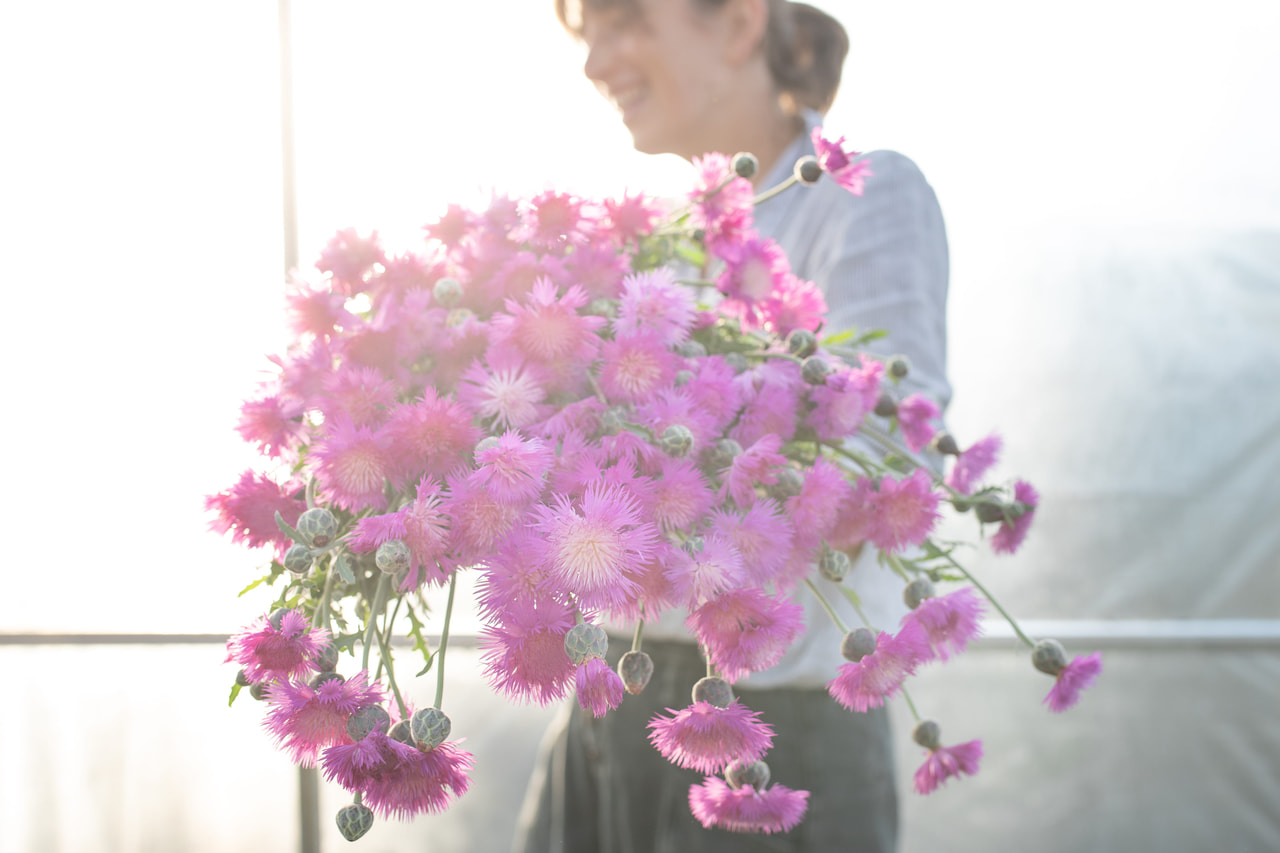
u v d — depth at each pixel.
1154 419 1.52
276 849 1.30
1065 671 0.47
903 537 0.48
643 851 0.82
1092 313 1.51
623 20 0.84
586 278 0.50
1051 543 1.52
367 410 0.43
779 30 0.89
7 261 1.20
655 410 0.42
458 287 0.48
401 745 0.34
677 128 0.87
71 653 1.27
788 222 0.86
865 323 0.75
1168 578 1.51
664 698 0.81
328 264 0.51
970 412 1.52
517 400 0.42
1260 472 1.50
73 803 1.27
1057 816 1.48
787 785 0.75
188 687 1.30
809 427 0.53
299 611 0.45
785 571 0.47
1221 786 1.48
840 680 0.44
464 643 1.23
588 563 0.34
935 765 0.49
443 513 0.37
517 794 1.42
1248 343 1.50
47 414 1.18
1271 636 1.47
